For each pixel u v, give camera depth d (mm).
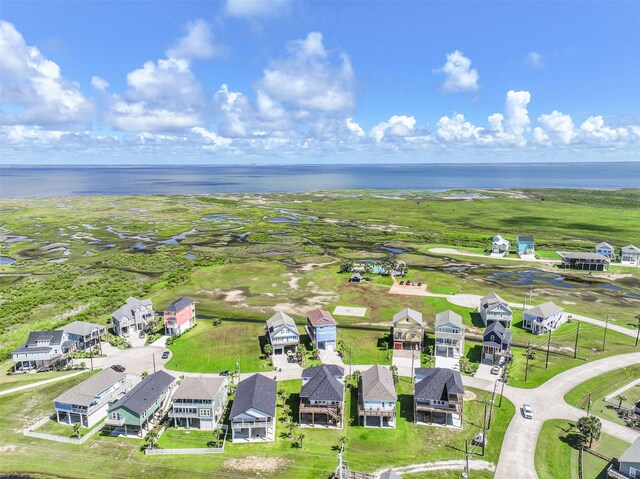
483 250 191625
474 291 135000
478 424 69500
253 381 73875
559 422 69438
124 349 97188
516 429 67812
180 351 95875
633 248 170500
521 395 77188
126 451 63812
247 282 147250
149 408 69438
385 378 75188
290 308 123062
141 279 156750
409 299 128375
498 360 89250
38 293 140125
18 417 72500
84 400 70438
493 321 106625
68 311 124562
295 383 82562
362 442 65750
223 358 92312
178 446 64875
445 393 70875
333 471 59219
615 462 60250
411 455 62562
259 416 66562
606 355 92188
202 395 68875
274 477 58312
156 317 116000
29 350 89875
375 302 126375
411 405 75438
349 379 82688
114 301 130750
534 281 147000
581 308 120188
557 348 95812
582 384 80500
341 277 151250
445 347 93438
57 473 59031
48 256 193250
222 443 65438
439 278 148875
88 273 165375
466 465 60062
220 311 121500
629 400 75125
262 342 100250
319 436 67375
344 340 101000
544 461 60719
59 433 68000
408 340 95562
